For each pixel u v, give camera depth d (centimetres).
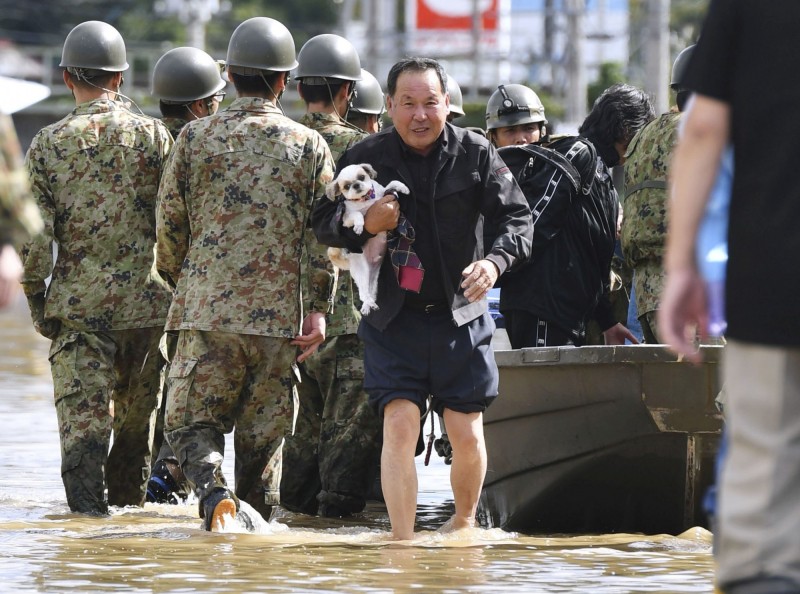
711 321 1205
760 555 1119
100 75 2664
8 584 1795
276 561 1986
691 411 2219
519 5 13738
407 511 2197
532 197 2608
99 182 2620
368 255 2186
